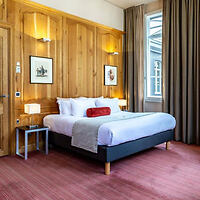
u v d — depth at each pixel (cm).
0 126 336
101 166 295
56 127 349
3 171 275
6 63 338
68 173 268
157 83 517
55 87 405
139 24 520
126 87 552
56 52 406
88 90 469
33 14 368
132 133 286
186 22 426
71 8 432
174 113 450
